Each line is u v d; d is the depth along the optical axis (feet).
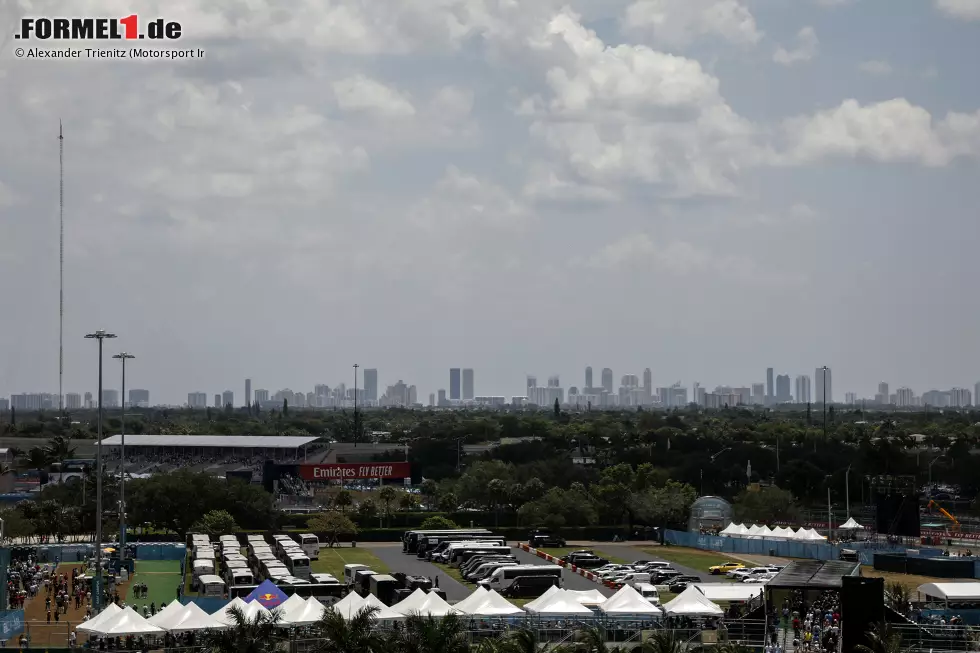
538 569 489.26
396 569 569.23
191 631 342.03
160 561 598.34
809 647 326.65
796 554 618.03
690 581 495.41
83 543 638.53
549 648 310.04
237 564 485.56
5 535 640.99
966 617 389.39
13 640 357.41
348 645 289.53
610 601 380.37
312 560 610.24
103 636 342.44
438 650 283.59
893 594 379.35
